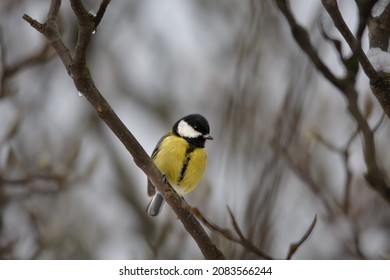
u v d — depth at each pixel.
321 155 11.02
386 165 10.40
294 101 7.55
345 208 7.23
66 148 13.52
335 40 4.70
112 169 15.27
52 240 10.35
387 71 4.97
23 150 12.91
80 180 10.51
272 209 7.06
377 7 5.33
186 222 6.35
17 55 12.59
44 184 10.33
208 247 6.40
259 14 9.60
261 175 7.25
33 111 13.79
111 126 5.73
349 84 4.63
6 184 9.83
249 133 8.59
